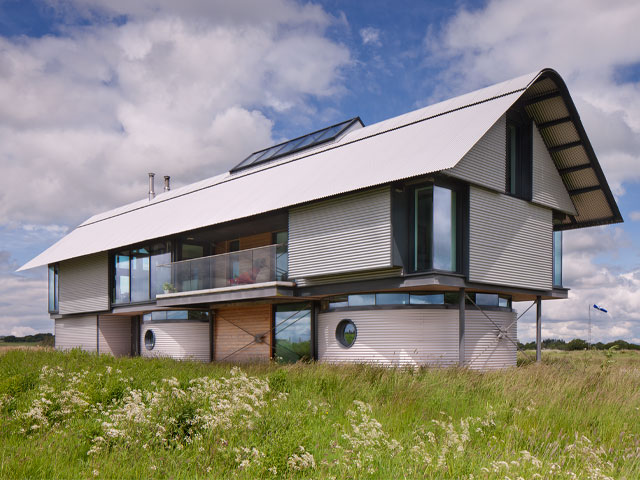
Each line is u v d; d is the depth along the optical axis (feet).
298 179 62.75
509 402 30.32
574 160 65.26
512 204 59.21
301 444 20.54
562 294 68.54
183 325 79.05
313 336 64.75
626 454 21.90
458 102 60.70
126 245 79.36
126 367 48.03
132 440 20.80
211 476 18.10
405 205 52.75
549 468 19.01
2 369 45.60
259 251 62.49
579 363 55.72
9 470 17.78
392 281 52.60
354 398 33.65
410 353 55.06
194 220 69.97
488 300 60.70
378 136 63.93
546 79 58.29
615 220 69.72
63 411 25.48
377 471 18.97
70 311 97.40
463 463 19.08
